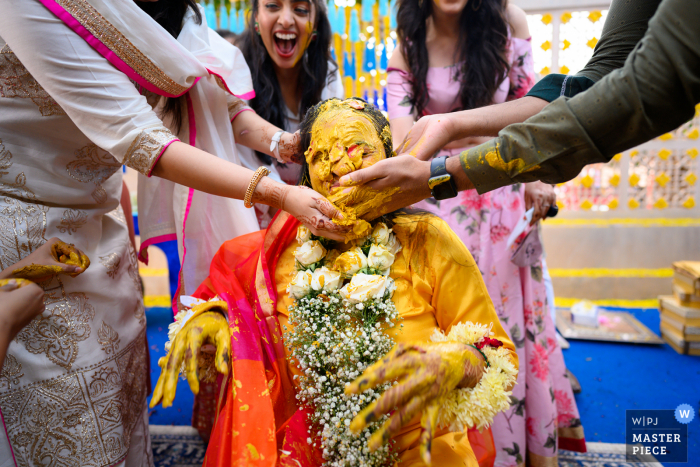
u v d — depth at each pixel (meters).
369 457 1.11
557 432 2.16
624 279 4.03
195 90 1.70
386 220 1.29
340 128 1.18
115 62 1.30
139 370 1.59
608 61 1.33
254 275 1.35
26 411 1.29
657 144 4.02
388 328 1.20
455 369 0.93
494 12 2.01
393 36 3.75
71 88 1.23
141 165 1.29
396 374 0.89
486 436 1.38
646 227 4.02
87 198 1.46
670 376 2.84
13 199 1.34
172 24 1.65
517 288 2.06
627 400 2.60
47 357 1.30
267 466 1.09
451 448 1.20
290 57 2.16
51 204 1.40
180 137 1.79
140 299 1.66
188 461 2.16
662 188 4.07
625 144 0.94
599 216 4.12
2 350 1.01
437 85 2.18
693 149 3.98
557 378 2.21
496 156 1.03
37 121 1.32
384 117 1.29
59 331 1.32
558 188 4.15
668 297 3.41
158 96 1.61
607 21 1.37
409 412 0.85
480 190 1.09
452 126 1.34
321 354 1.17
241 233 1.75
